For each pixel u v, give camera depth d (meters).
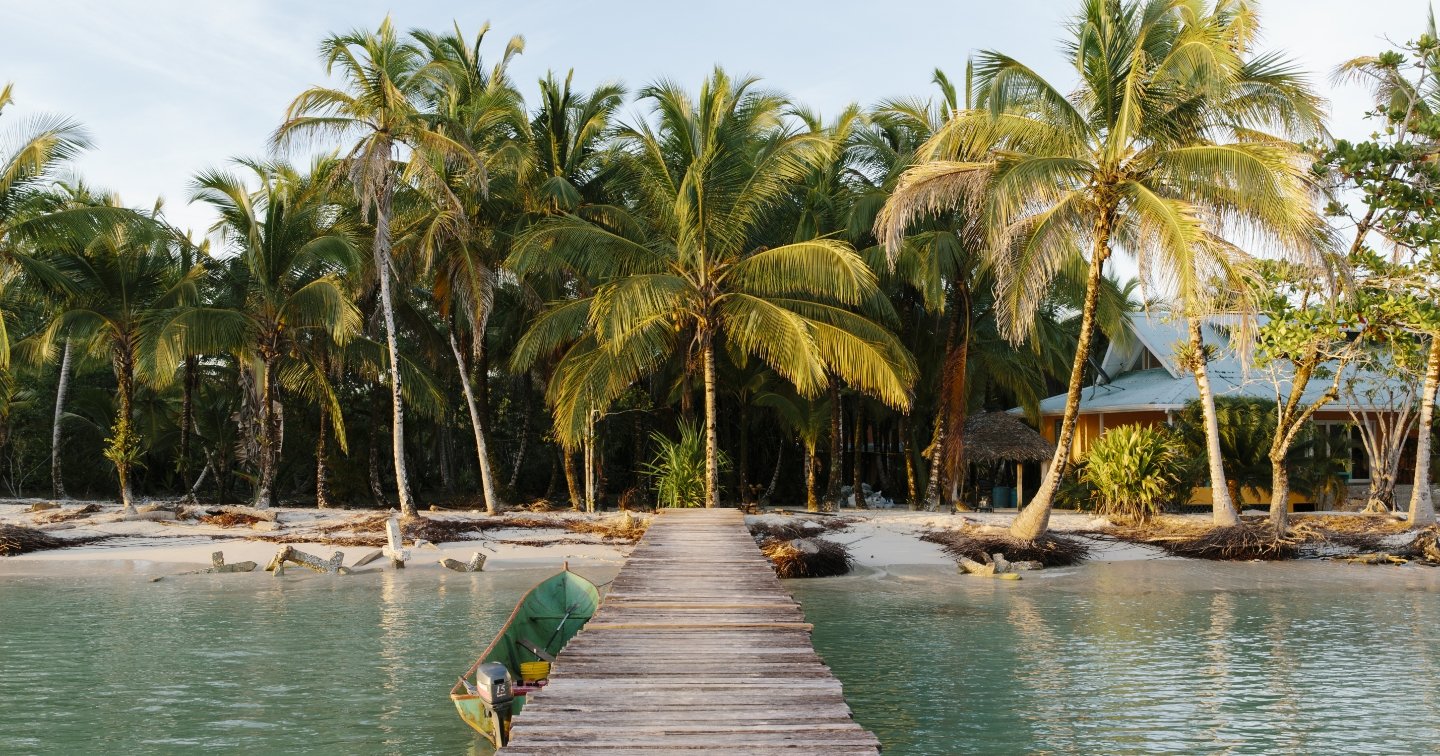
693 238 25.03
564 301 28.89
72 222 25.20
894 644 13.98
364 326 32.66
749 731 7.62
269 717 10.30
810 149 24.53
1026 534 22.81
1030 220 20.75
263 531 25.78
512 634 11.47
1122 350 29.73
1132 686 11.68
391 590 18.53
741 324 25.53
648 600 12.85
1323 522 26.33
